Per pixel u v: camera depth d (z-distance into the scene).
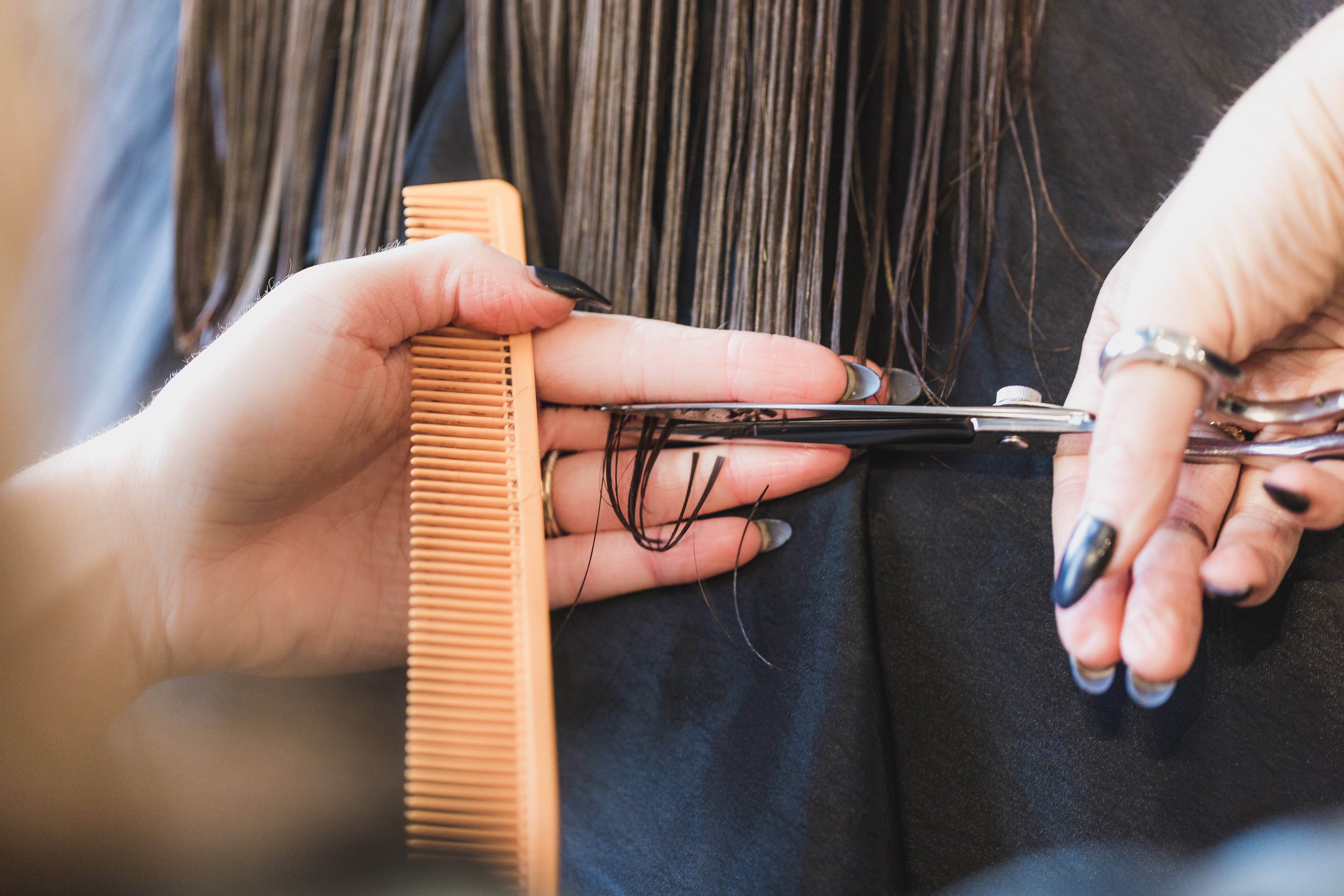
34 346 0.91
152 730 0.75
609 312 0.78
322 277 0.64
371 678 0.77
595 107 0.78
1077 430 0.58
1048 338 0.70
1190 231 0.52
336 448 0.68
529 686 0.59
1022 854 0.62
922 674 0.66
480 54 0.83
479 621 0.61
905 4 0.77
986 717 0.64
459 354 0.68
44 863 0.66
